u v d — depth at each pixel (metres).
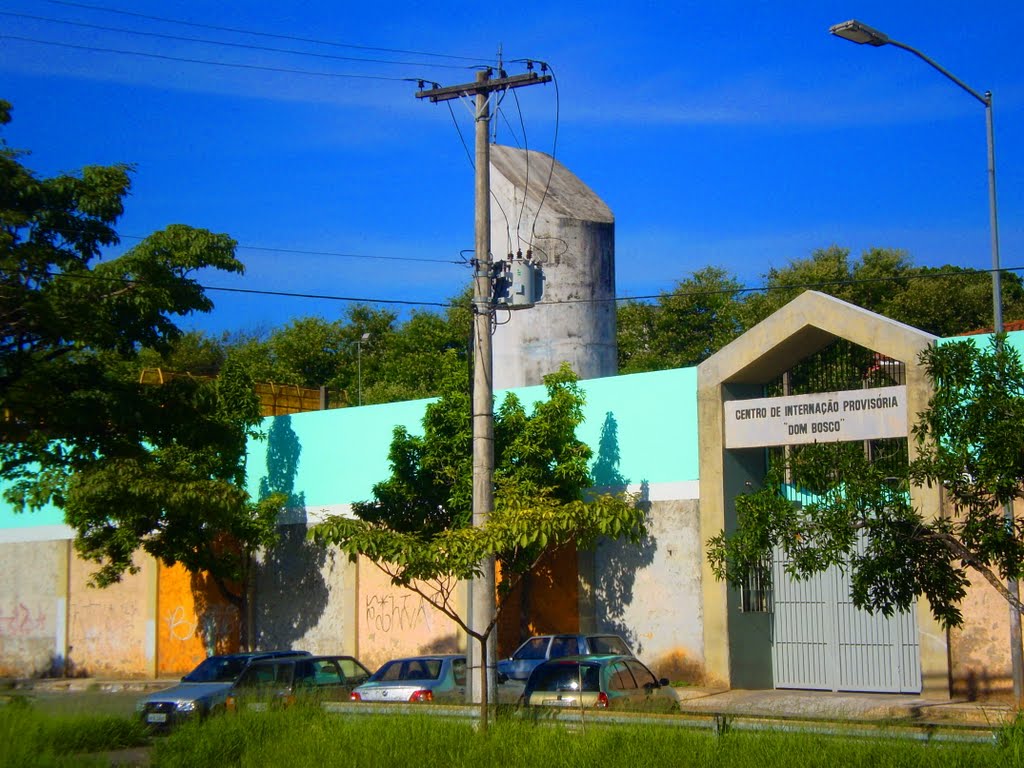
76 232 18.47
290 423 30.77
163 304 18.44
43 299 17.12
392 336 60.94
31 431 18.69
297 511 30.31
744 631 22.94
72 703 19.64
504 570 24.39
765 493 13.80
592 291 36.25
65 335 17.70
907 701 19.91
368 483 29.00
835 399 21.66
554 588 25.62
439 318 60.56
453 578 26.70
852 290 49.59
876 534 12.76
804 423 22.02
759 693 22.09
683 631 23.41
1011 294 50.25
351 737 13.77
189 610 31.98
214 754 14.47
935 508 19.30
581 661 16.39
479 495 16.48
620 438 24.89
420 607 27.45
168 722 18.28
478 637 14.01
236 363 29.89
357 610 28.78
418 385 55.34
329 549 29.55
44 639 34.97
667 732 12.46
